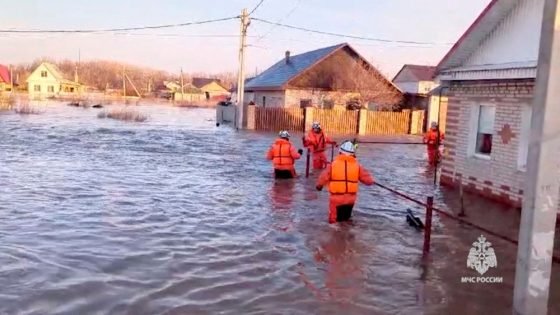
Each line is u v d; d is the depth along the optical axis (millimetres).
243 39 31781
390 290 5570
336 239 7516
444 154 12805
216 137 25656
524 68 9469
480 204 10406
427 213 6832
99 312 4758
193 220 8359
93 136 23734
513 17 10031
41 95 79875
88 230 7449
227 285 5547
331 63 37250
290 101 36688
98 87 121312
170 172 13633
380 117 34250
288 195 10742
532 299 3730
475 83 11305
